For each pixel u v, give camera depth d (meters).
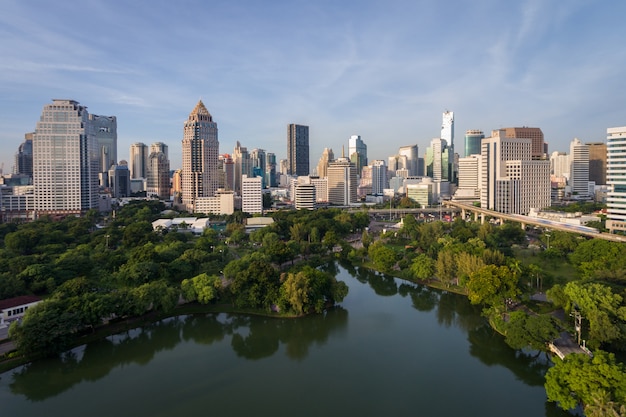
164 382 149.50
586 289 163.62
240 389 144.38
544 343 151.25
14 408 133.62
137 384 148.12
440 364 160.62
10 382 149.25
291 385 146.62
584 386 110.75
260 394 141.00
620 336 143.12
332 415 128.62
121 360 167.00
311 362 164.12
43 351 157.88
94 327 184.38
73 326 165.62
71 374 155.50
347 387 145.00
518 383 145.75
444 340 182.88
